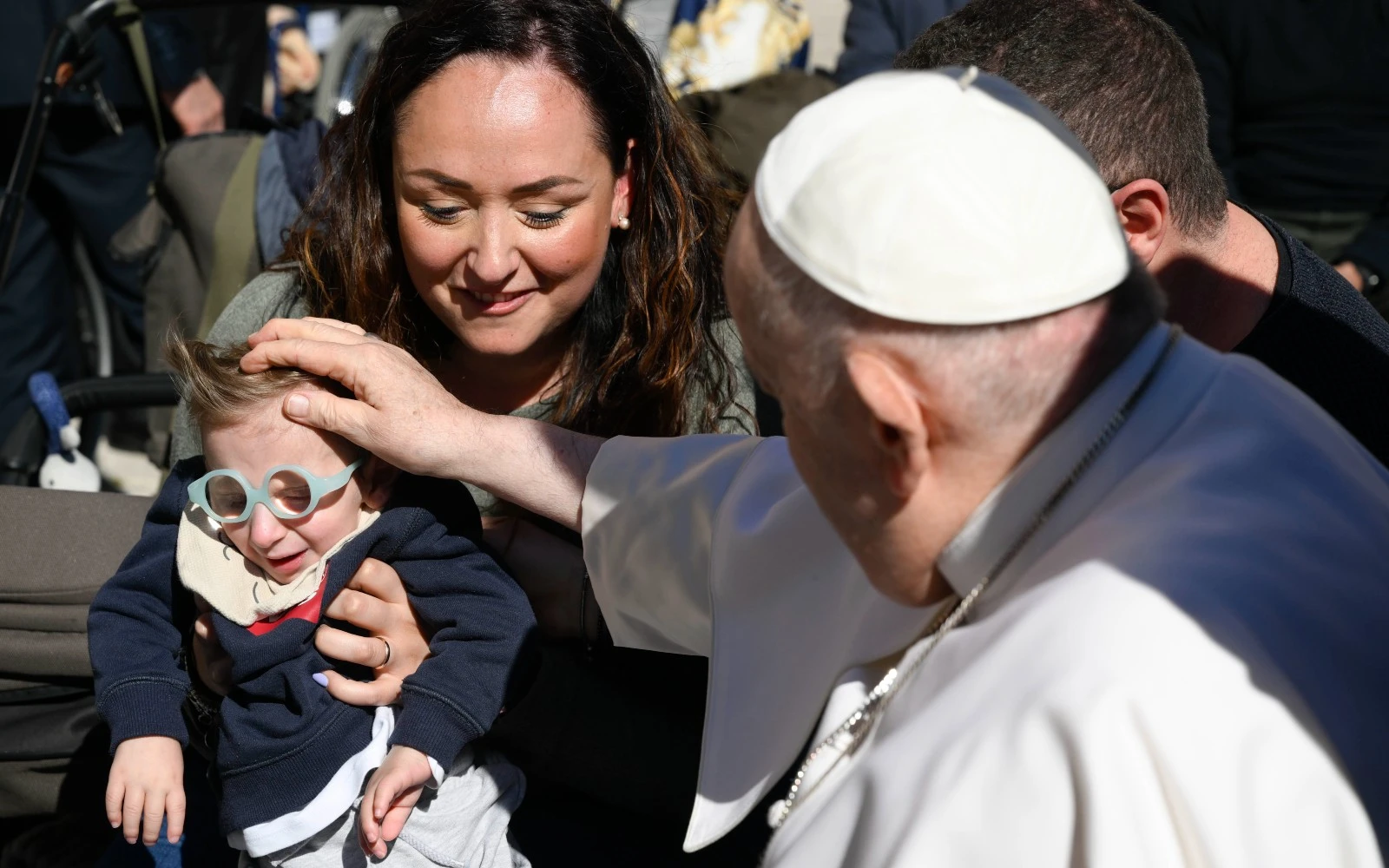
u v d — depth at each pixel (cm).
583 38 185
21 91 394
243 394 175
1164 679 101
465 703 178
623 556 178
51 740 222
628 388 209
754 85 352
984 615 121
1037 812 103
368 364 176
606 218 194
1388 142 380
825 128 120
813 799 128
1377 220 380
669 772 195
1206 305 194
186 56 411
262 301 220
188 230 299
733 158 344
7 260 302
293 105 541
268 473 175
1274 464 117
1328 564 110
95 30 300
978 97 121
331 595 181
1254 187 396
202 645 190
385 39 194
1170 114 181
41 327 423
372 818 171
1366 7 373
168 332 202
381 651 184
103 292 425
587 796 203
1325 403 190
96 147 408
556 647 201
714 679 156
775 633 152
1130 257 120
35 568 212
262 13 440
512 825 198
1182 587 105
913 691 121
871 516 120
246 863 187
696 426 212
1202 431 119
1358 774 100
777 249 116
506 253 185
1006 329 110
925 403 112
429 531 186
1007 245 110
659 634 180
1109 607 106
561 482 183
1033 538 117
